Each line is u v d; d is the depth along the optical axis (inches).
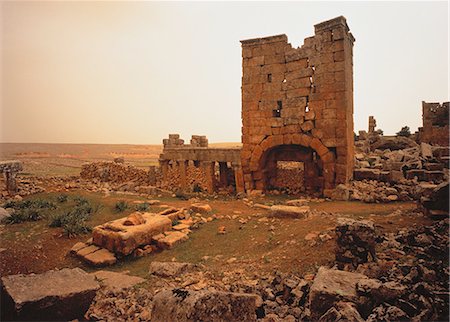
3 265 330.6
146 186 896.9
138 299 232.1
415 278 207.9
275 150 807.7
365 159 841.5
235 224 482.0
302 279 249.9
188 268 311.4
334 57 669.9
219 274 291.9
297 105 717.3
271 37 744.3
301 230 389.4
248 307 176.2
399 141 1045.8
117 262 370.9
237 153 813.2
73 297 204.1
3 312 191.5
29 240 409.1
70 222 474.0
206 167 870.4
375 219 408.2
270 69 749.9
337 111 670.5
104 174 1055.6
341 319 158.2
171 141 1025.5
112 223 420.5
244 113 786.8
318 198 671.1
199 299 159.6
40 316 190.7
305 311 200.2
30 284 206.8
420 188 437.7
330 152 680.4
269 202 653.3
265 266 302.0
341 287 195.9
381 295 181.3
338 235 266.7
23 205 570.9
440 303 172.2
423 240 282.8
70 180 980.6
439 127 1028.5
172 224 483.2
